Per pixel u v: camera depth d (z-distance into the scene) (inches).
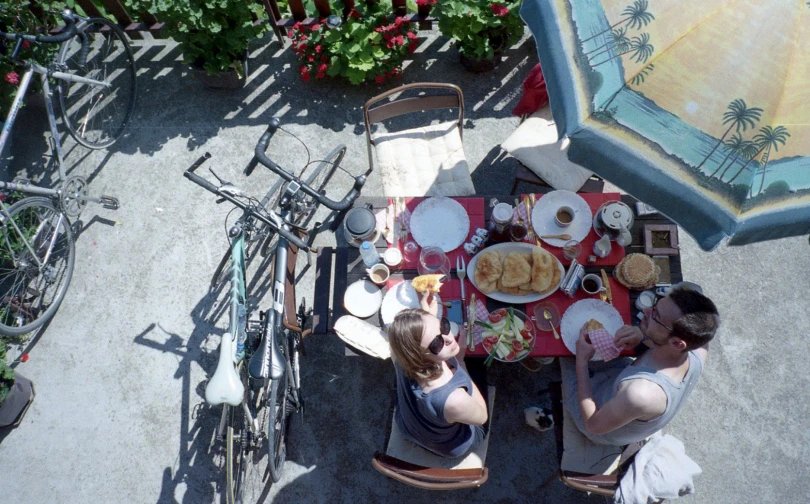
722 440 142.3
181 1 151.2
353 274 121.5
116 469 141.1
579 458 117.1
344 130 174.7
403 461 105.6
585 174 141.3
